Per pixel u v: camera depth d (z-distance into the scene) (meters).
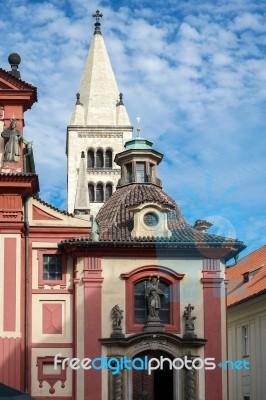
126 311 52.53
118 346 51.69
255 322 62.53
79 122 119.94
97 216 59.50
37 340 51.78
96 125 119.94
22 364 51.09
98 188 117.75
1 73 54.03
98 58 124.50
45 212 53.25
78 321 52.03
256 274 66.19
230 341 68.38
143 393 53.53
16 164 53.00
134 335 51.78
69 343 52.00
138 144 62.16
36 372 51.38
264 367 60.16
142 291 53.19
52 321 52.16
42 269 52.72
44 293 52.38
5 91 53.84
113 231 54.75
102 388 51.38
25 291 52.03
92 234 53.06
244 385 64.75
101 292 52.56
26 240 52.69
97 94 122.06
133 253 53.16
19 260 51.97
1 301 51.41
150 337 51.97
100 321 52.16
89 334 51.91
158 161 62.66
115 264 53.00
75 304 52.28
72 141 119.56
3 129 53.69
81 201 71.94
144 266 53.06
